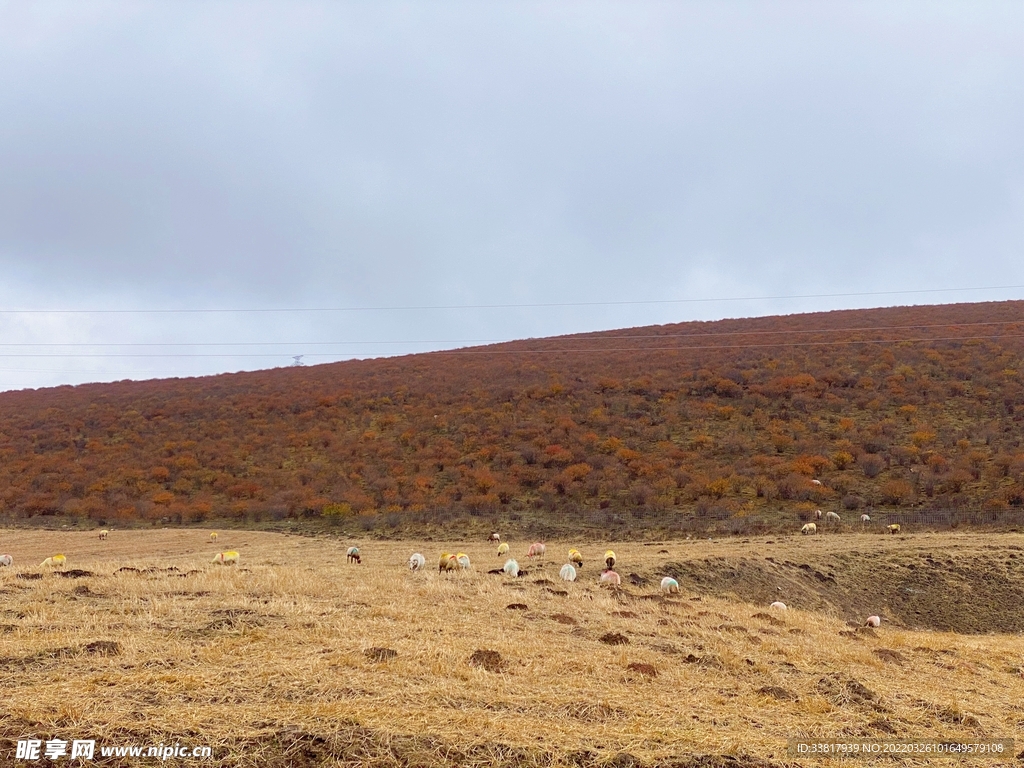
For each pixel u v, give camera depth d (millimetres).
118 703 7480
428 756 6730
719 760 7141
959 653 14531
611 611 15312
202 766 6371
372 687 8391
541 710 8258
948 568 26531
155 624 11031
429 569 21797
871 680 11219
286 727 6953
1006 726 9531
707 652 11875
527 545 33812
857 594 24875
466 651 10617
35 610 11961
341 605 13406
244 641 10180
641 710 8578
